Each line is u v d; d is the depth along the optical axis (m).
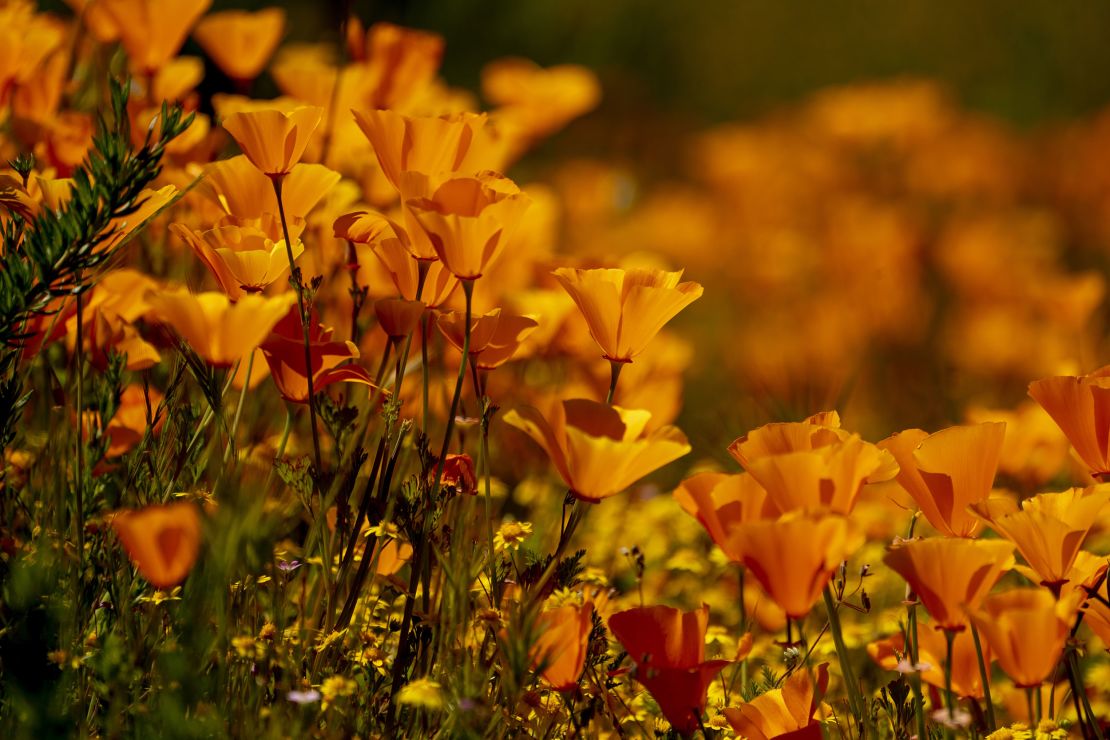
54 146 3.33
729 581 3.45
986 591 3.08
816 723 3.12
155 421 3.21
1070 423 3.15
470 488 3.18
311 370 3.14
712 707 3.22
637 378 3.51
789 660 3.25
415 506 3.16
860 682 3.25
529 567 3.15
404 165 3.17
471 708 3.11
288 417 3.17
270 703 3.15
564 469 3.09
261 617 3.22
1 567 3.16
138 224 3.20
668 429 3.08
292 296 3.12
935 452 3.12
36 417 3.34
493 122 3.41
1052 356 5.39
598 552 3.46
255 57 3.50
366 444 3.29
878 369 5.91
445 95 3.75
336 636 3.15
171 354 3.35
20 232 3.18
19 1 3.50
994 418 3.36
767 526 3.05
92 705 3.13
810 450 3.11
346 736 3.13
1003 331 5.74
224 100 3.40
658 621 3.11
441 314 3.18
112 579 3.16
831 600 3.12
